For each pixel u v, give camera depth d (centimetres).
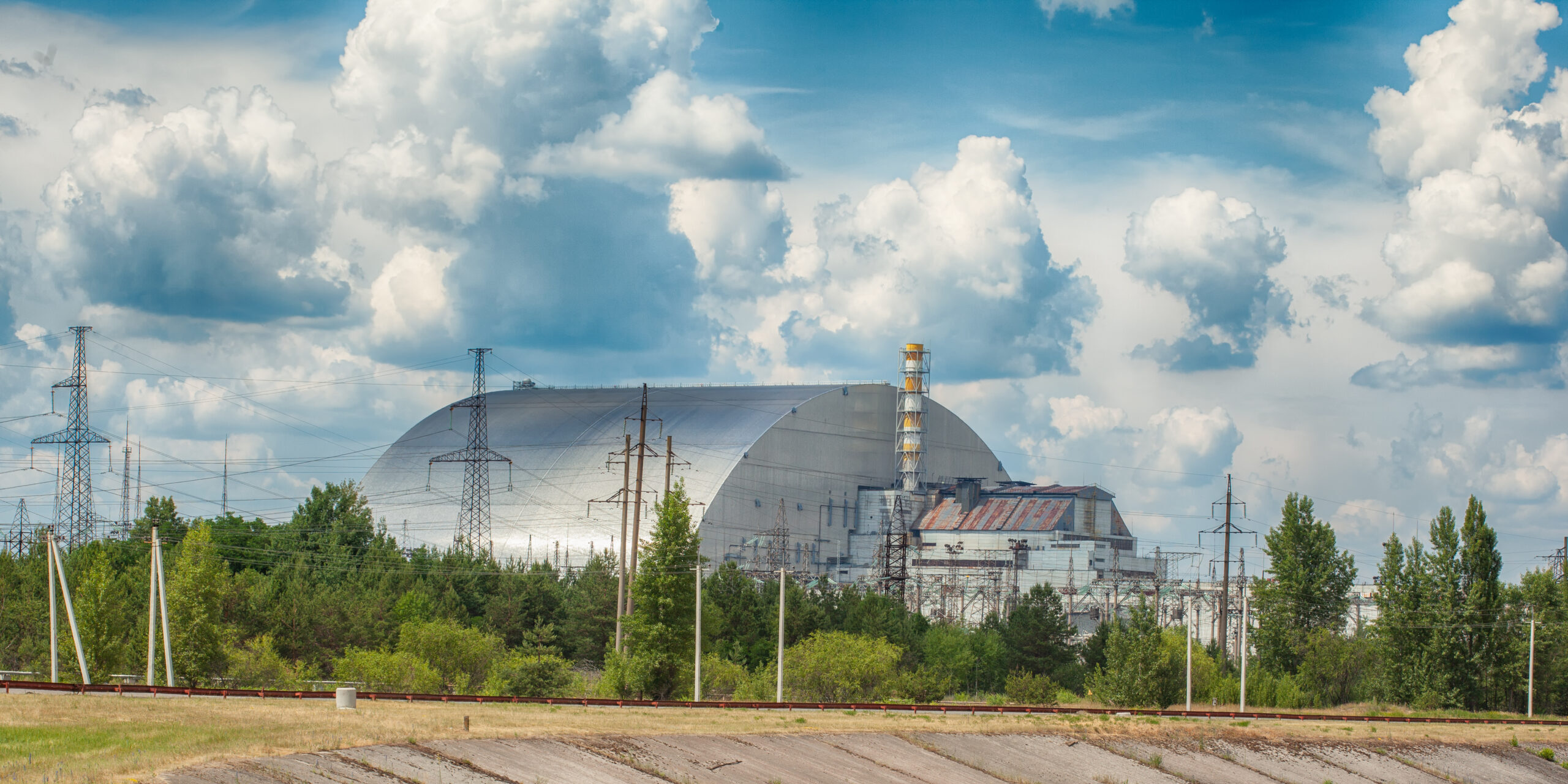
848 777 6306
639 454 11200
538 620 13012
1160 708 10112
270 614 11506
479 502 19738
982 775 6762
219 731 5241
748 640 12988
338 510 16525
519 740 5800
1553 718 11088
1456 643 11881
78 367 15588
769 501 19800
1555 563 15412
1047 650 14300
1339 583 12988
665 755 6069
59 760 4403
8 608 11550
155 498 15612
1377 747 8444
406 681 10038
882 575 19038
